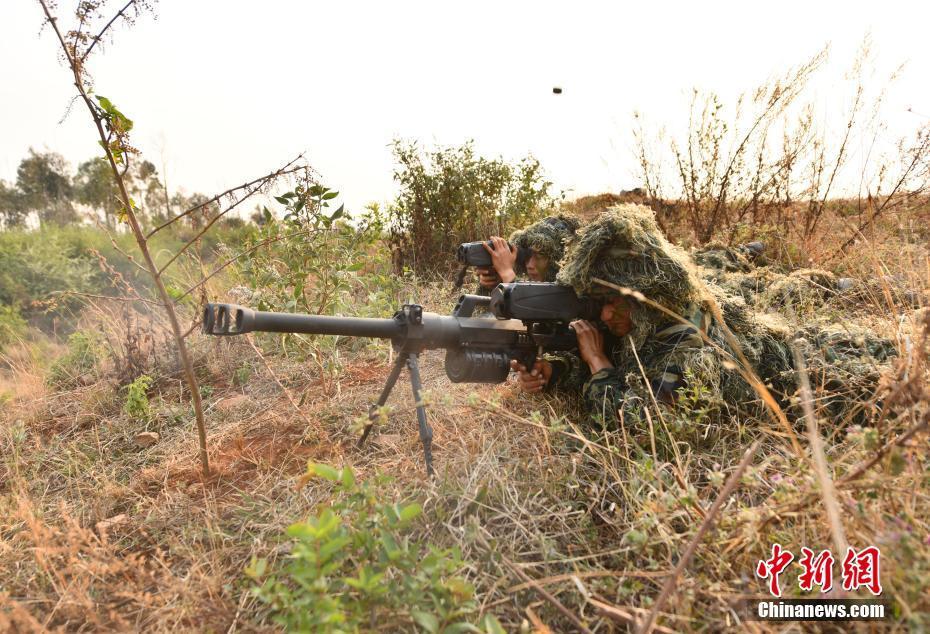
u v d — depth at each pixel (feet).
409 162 25.38
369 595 5.76
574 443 9.52
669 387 9.19
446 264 24.77
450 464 9.31
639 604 6.54
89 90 8.71
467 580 6.98
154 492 10.38
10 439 12.16
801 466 7.00
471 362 9.43
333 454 10.77
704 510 6.86
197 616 6.75
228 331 8.05
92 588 7.64
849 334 10.39
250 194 9.78
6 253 35.99
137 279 30.60
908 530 5.36
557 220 14.67
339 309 14.25
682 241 20.74
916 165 18.15
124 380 15.72
